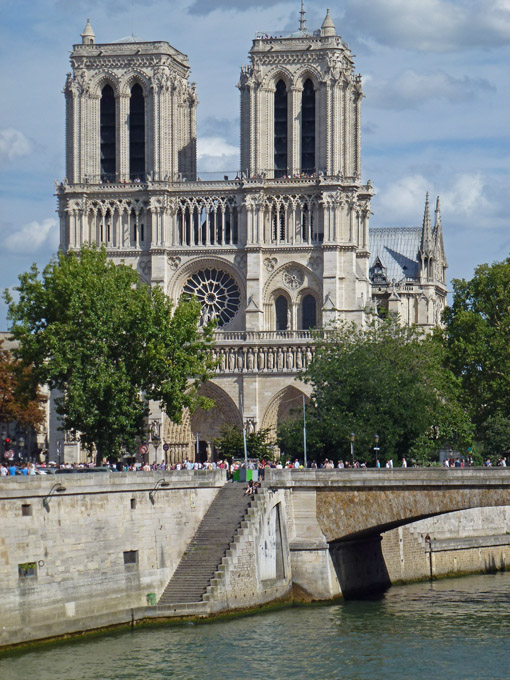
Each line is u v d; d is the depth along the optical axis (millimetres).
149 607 116375
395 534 147250
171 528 121438
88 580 111688
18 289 155625
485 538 159375
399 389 166250
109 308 151250
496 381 192000
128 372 151500
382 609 125812
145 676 98750
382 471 129000
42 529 107312
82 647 106875
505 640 110750
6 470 119062
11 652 104000
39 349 151750
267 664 102625
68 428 152000
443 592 138250
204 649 106938
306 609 125312
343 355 173000
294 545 129125
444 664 102875
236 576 120562
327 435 164625
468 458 182125
